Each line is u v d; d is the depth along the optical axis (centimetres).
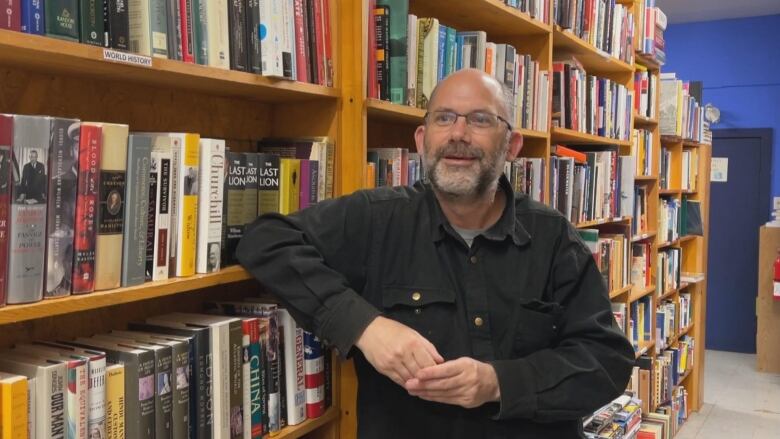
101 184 111
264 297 171
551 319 149
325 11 161
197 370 130
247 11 139
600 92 321
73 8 105
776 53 620
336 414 166
